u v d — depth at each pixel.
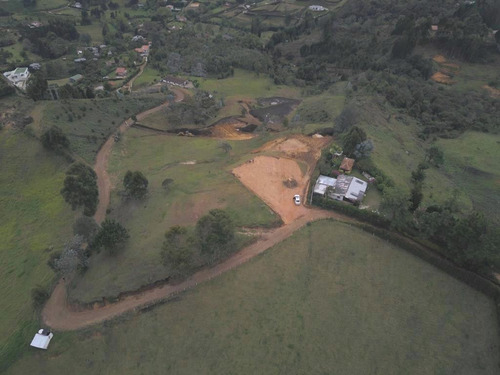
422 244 64.31
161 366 53.34
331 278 61.28
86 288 63.94
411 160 102.38
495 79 168.25
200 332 55.78
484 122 140.50
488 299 57.09
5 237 86.88
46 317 63.00
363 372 50.66
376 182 78.44
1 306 69.81
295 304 58.03
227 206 76.06
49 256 78.81
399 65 183.62
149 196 85.06
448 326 54.59
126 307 60.06
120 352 55.53
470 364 50.66
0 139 108.75
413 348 52.59
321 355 52.41
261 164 89.94
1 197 97.38
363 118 121.94
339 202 73.06
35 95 126.44
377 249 65.25
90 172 97.38
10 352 59.41
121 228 69.31
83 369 55.06
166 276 62.22
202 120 142.38
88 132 119.75
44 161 106.06
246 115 153.75
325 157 88.19
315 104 153.00
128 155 115.44
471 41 179.00
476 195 100.25
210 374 51.69
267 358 52.53
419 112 148.00
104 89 172.75
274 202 76.94
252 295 59.44
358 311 56.91
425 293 58.62
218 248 61.44
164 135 131.75
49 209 93.31
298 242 67.19
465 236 57.16
